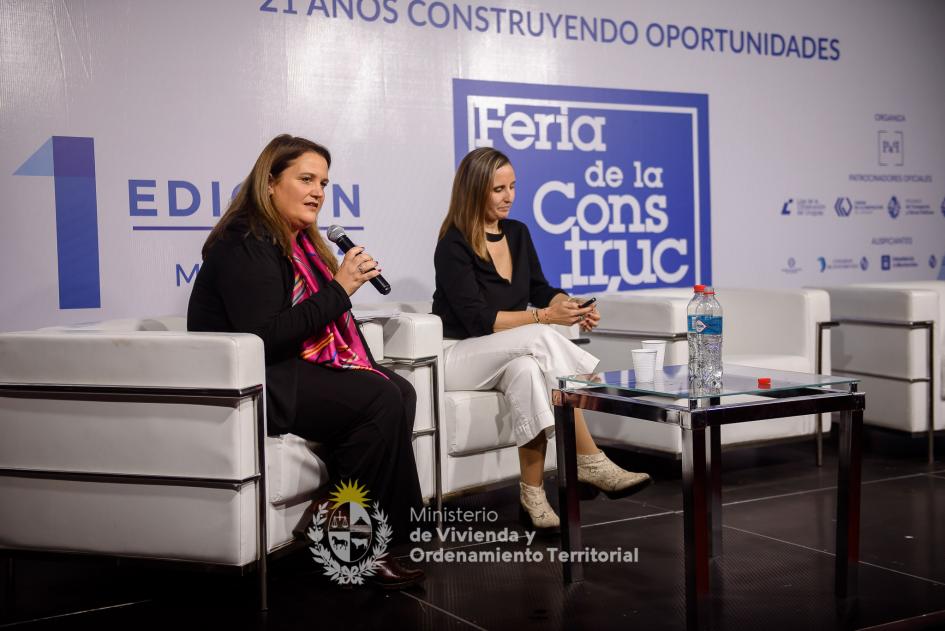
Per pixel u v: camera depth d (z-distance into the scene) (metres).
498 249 3.34
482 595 2.34
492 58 4.11
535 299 3.48
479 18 4.07
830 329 4.10
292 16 3.69
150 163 3.47
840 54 4.96
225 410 2.16
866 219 5.07
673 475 3.64
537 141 4.22
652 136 4.49
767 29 4.75
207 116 3.55
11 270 3.27
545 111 4.23
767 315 3.87
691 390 2.14
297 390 2.35
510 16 4.14
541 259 4.26
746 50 4.70
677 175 4.56
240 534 2.17
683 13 4.54
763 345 3.89
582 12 4.30
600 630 2.10
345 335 2.55
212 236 2.48
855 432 2.25
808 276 4.93
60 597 2.39
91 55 3.35
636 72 4.44
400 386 2.65
